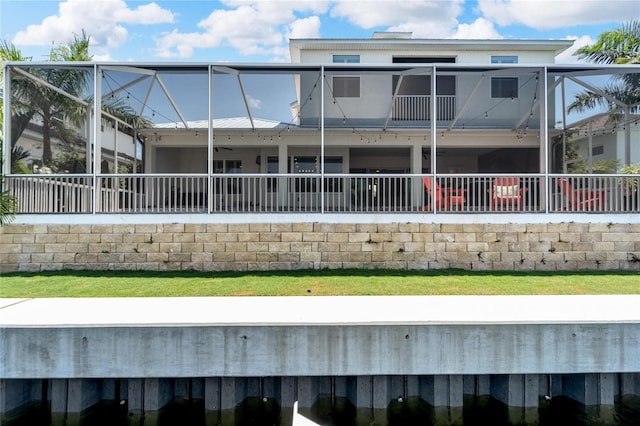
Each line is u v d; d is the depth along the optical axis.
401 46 14.55
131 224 8.31
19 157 10.70
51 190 8.73
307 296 6.24
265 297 6.16
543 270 8.31
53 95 10.39
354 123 13.62
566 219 8.44
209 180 8.49
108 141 12.57
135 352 4.50
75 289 6.72
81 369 4.49
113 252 8.27
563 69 8.84
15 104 10.38
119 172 13.12
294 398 4.73
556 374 4.88
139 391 4.73
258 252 8.34
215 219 8.35
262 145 13.74
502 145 13.79
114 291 6.59
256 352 4.52
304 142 13.70
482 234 8.42
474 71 9.11
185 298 6.10
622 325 4.67
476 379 4.97
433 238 8.41
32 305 5.61
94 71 8.55
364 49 14.72
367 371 4.54
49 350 4.51
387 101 13.79
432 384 4.82
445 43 14.45
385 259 8.38
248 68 8.81
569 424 4.88
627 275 7.80
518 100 13.84
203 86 10.58
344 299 5.99
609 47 13.50
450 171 18.11
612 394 4.86
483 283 7.12
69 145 12.00
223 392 4.73
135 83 9.97
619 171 11.30
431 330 4.57
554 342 4.62
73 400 4.66
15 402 4.68
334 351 4.55
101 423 4.76
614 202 9.57
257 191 14.91
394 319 4.76
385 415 4.75
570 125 12.82
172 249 8.30
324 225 8.40
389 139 13.80
